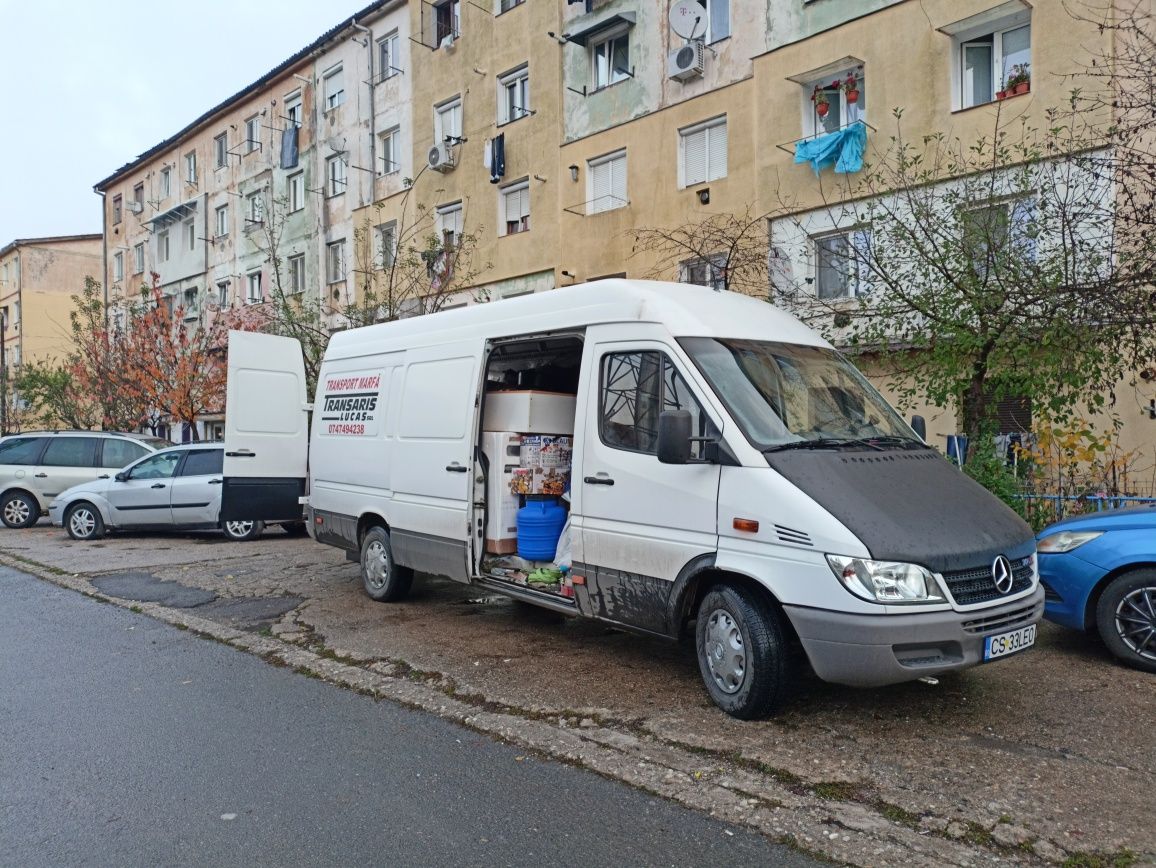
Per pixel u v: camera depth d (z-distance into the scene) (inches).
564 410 286.8
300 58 1186.0
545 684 227.5
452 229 989.8
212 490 541.0
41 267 1879.9
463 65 961.5
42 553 495.8
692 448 204.8
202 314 1228.5
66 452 658.8
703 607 206.2
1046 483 347.3
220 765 178.2
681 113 727.1
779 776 167.2
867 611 172.1
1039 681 223.8
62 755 184.1
